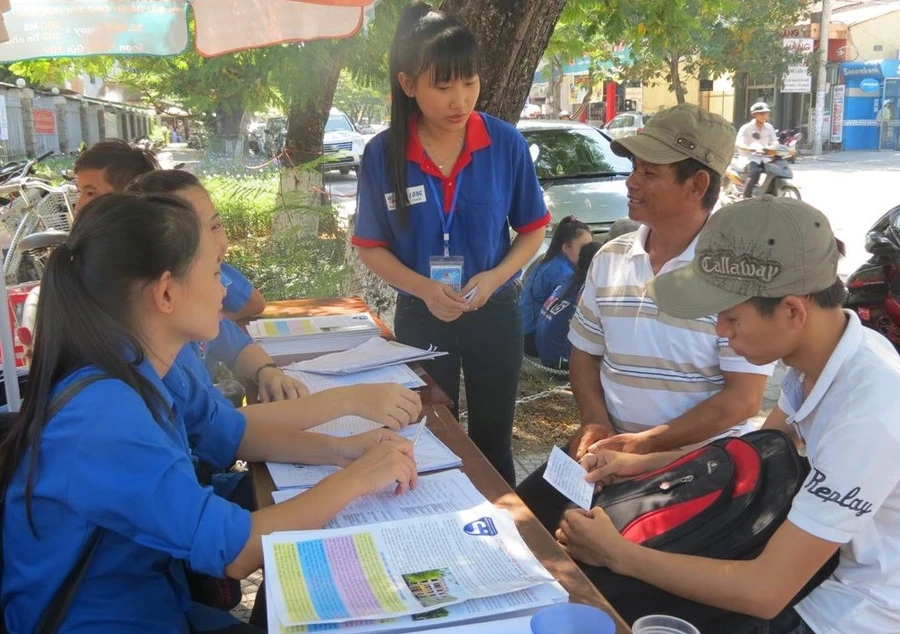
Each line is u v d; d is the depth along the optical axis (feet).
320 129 28.53
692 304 6.17
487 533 5.42
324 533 5.36
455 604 4.68
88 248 5.41
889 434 5.71
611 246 9.36
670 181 8.45
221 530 5.28
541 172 26.05
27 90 61.05
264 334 9.91
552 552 5.38
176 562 5.90
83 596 5.41
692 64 80.12
